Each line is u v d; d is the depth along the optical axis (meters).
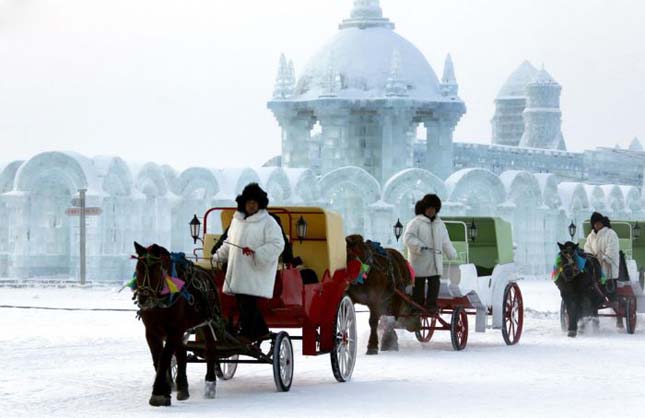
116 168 93.31
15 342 41.41
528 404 26.08
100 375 31.34
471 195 123.19
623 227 57.06
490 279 42.28
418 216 40.03
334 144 140.38
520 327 43.94
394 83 139.38
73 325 49.53
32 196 93.38
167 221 98.75
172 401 26.66
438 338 45.03
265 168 110.50
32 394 27.52
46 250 94.75
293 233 31.23
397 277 38.12
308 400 26.83
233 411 24.97
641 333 48.72
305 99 142.75
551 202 130.75
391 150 139.00
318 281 30.80
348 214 131.62
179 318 26.03
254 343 28.30
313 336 29.83
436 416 24.23
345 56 143.50
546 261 130.38
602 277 47.03
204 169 104.31
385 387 29.34
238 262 27.86
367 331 45.88
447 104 142.75
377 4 149.75
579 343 43.22
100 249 91.56
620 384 29.92
